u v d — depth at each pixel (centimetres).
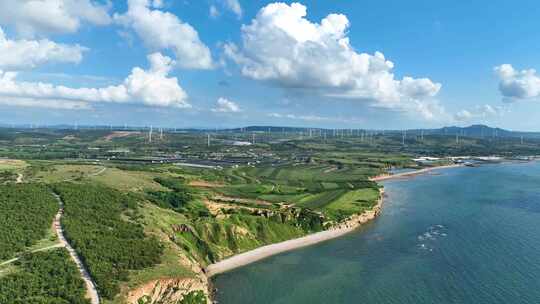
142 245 10456
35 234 9906
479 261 12306
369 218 17812
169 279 9394
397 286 10788
